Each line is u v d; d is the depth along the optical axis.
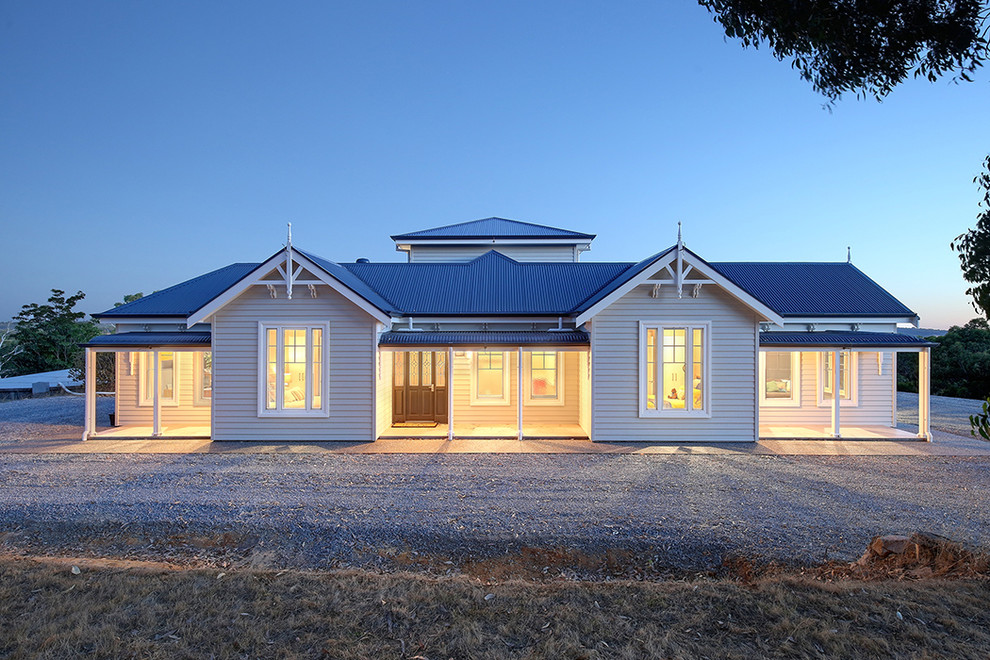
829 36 5.18
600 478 10.16
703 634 4.65
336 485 9.59
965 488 9.52
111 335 14.72
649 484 9.73
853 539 7.03
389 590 5.52
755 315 13.54
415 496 8.93
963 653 4.30
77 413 19.56
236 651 4.43
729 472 10.65
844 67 5.45
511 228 26.61
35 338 42.50
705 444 13.43
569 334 14.66
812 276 17.45
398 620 4.94
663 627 4.77
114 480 9.84
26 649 4.43
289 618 4.94
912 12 5.01
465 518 7.85
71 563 6.22
